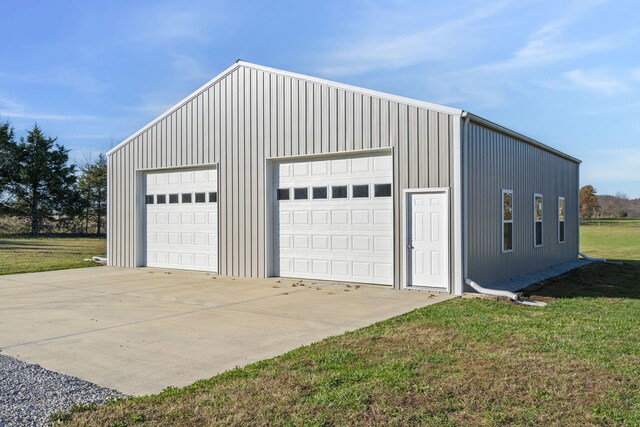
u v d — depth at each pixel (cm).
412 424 343
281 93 1184
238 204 1262
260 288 1037
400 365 473
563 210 1686
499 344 555
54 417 354
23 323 699
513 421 347
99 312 780
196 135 1352
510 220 1195
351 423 344
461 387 413
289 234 1200
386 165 1049
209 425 341
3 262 1642
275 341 588
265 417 353
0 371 470
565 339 577
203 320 714
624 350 528
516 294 862
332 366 474
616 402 381
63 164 3825
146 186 1507
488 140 1076
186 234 1405
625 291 1019
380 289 1009
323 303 849
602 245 2653
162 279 1202
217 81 1309
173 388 420
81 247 2467
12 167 3594
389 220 1045
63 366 491
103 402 388
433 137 963
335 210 1125
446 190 945
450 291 942
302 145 1144
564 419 350
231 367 485
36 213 3700
